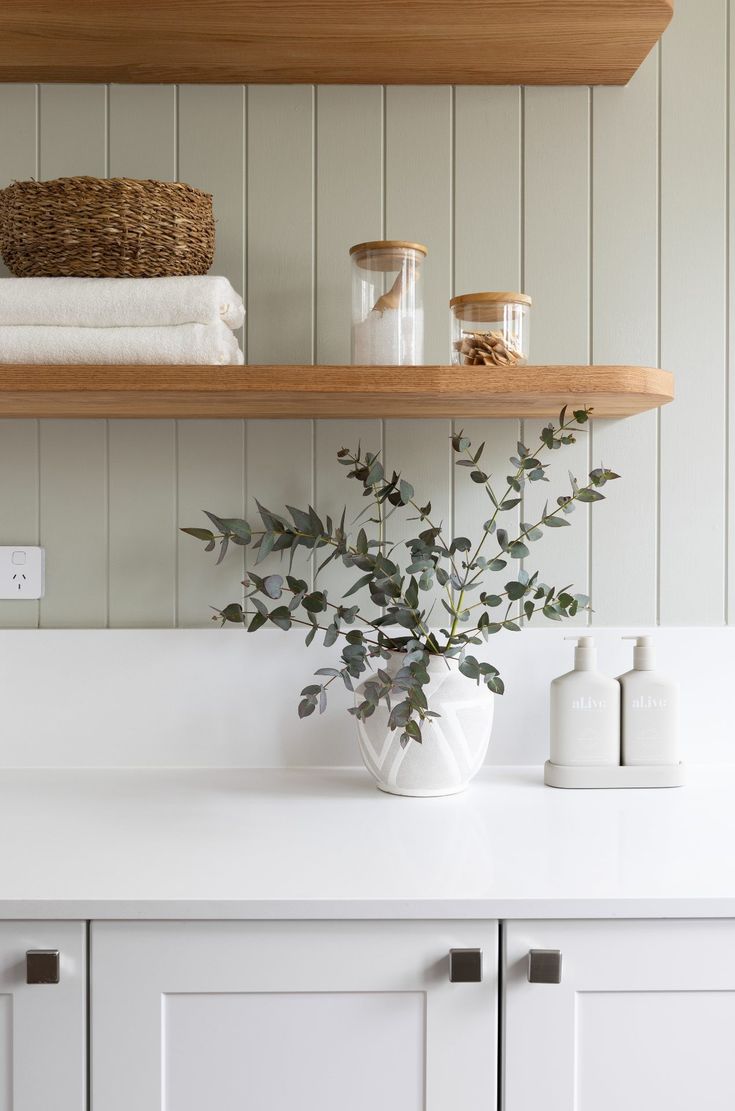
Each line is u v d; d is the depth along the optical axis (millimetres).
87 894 852
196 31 1217
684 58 1374
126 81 1360
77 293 1140
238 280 1369
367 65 1312
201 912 843
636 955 861
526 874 908
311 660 1349
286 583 1358
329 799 1183
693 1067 867
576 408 1257
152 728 1345
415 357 1172
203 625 1363
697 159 1377
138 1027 855
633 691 1255
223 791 1221
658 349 1377
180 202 1184
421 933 859
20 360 1136
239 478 1363
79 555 1360
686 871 918
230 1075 861
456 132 1374
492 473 1374
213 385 1104
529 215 1374
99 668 1343
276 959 856
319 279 1370
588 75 1346
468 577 1365
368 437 1366
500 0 1143
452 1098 862
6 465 1355
